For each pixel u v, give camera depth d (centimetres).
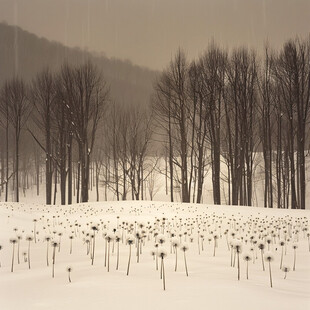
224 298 348
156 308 318
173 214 1792
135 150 3844
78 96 2978
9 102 3316
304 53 2638
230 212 1906
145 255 658
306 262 655
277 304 331
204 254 722
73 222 1420
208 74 2816
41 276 476
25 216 1446
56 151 3381
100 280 428
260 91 2866
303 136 2609
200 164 2811
